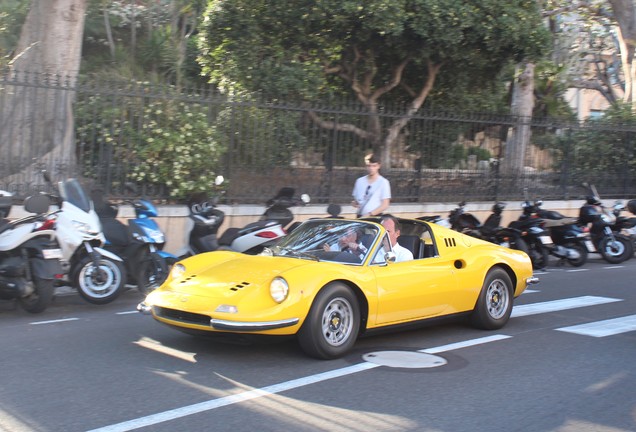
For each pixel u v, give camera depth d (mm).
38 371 5891
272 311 6047
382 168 14648
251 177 12969
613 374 6355
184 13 24234
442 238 7891
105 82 11555
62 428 4590
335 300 6449
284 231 10906
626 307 9828
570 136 17891
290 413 5020
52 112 11562
